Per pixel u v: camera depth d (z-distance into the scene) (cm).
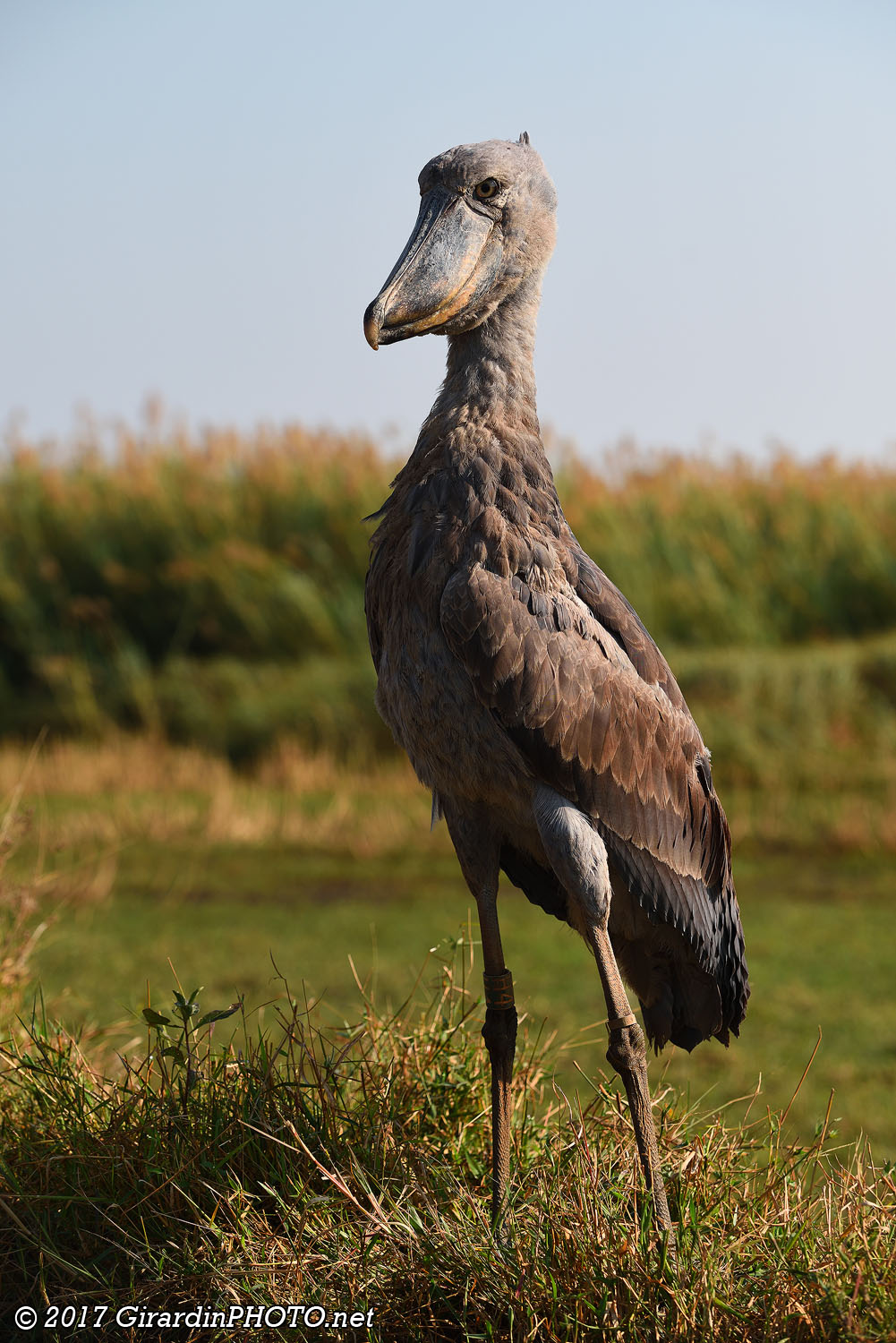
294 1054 838
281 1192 673
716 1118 772
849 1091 1027
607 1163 680
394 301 677
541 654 636
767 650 2886
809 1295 559
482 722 646
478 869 695
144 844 1941
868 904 1656
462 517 650
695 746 712
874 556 3122
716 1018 745
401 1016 854
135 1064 827
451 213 685
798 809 2095
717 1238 616
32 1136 706
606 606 682
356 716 2559
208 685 2753
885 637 2981
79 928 1480
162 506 3198
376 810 2148
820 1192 695
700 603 3019
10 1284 634
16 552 3142
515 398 687
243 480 3353
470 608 631
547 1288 577
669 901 696
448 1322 588
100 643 3008
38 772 2331
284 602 2984
